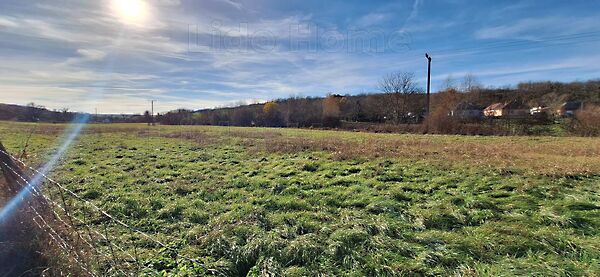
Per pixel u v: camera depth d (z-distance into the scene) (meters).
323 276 4.06
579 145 18.16
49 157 13.53
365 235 4.97
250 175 10.00
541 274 3.87
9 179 4.46
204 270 4.23
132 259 4.38
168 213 6.34
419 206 6.54
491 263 4.22
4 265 3.84
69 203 5.95
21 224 4.12
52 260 3.78
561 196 6.96
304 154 14.34
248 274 4.27
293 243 4.72
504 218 5.72
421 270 4.07
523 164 10.73
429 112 35.97
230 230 5.34
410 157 12.79
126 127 43.53
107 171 10.71
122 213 6.38
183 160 13.22
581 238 4.79
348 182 8.73
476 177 8.95
